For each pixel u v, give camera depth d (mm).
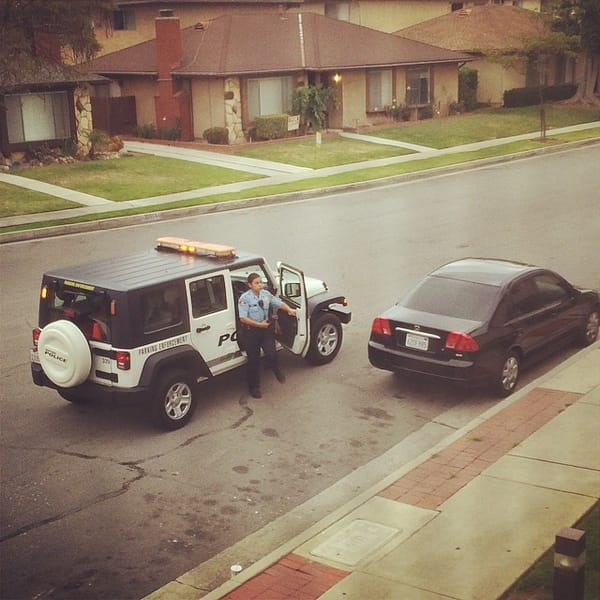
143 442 10508
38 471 9758
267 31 40000
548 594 6977
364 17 52062
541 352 12586
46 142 33219
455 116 45812
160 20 37625
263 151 35844
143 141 39000
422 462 9625
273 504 8992
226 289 11461
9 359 13398
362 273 18328
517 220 23656
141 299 10414
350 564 7562
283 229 22953
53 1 28625
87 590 7492
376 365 12109
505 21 51531
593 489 8812
